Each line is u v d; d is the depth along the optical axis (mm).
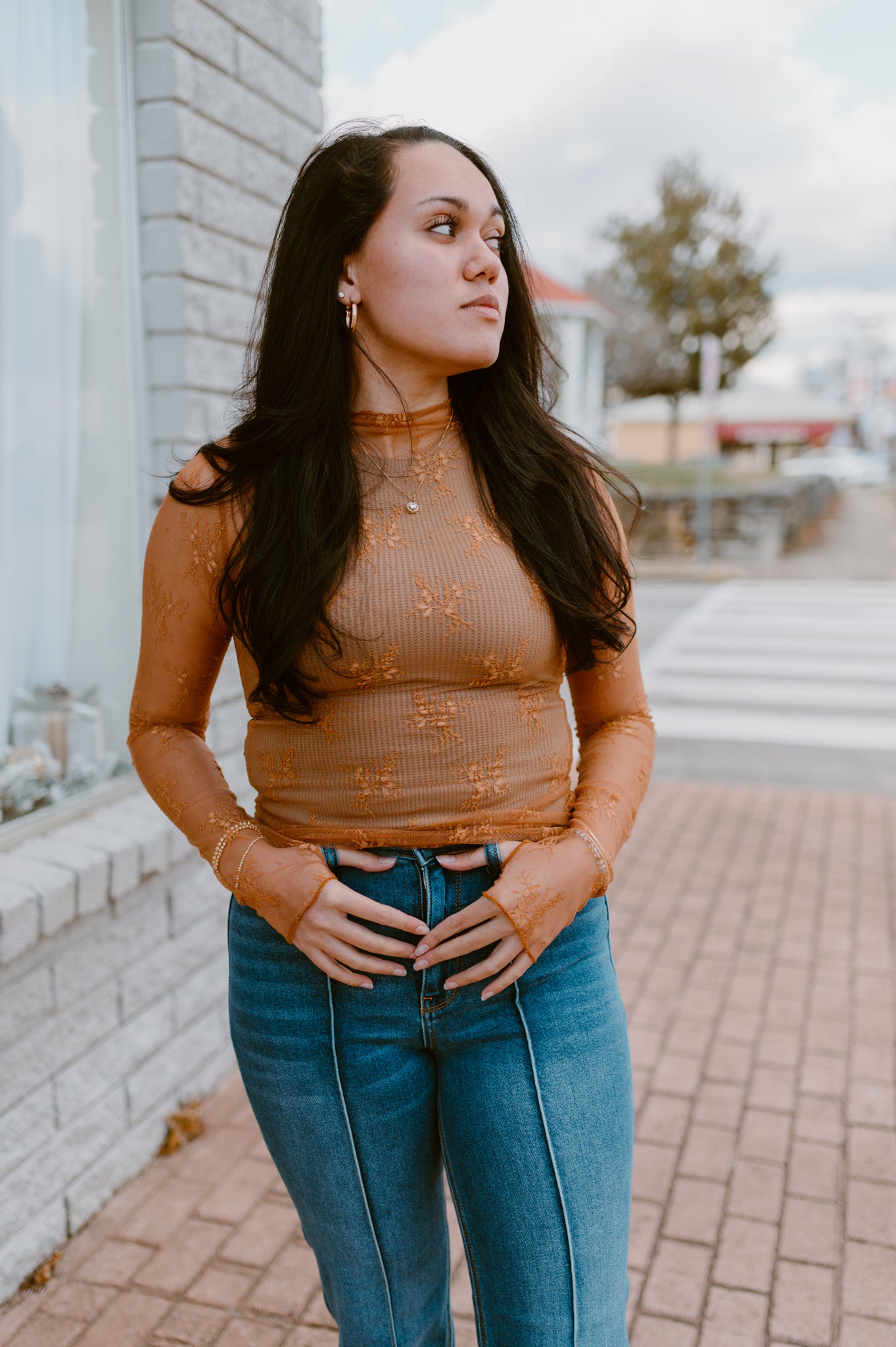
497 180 1361
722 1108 2758
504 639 1197
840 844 4848
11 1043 2059
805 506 19453
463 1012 1223
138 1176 2447
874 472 40250
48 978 2143
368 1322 1302
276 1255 2205
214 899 2717
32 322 2455
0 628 2436
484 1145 1209
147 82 2420
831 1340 2006
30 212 2408
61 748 2564
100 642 2652
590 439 1569
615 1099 1253
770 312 26188
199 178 2520
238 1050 1317
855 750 6559
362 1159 1259
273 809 1287
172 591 1297
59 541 2582
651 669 8891
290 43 2896
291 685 1188
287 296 1274
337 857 1209
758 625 10875
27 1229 2121
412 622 1167
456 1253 2275
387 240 1209
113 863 2227
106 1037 2332
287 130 2914
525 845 1210
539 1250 1190
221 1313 2055
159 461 2586
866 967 3564
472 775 1217
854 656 9297
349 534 1182
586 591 1291
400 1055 1254
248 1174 2453
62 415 2553
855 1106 2760
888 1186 2447
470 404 1346
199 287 2566
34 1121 2127
